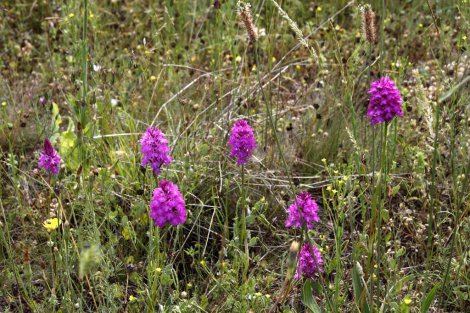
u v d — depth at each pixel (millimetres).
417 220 5430
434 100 6512
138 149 5848
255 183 5785
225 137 5914
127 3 8805
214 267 5066
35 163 6305
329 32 7891
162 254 4555
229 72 7230
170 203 4008
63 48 7688
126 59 7688
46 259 5078
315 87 6984
